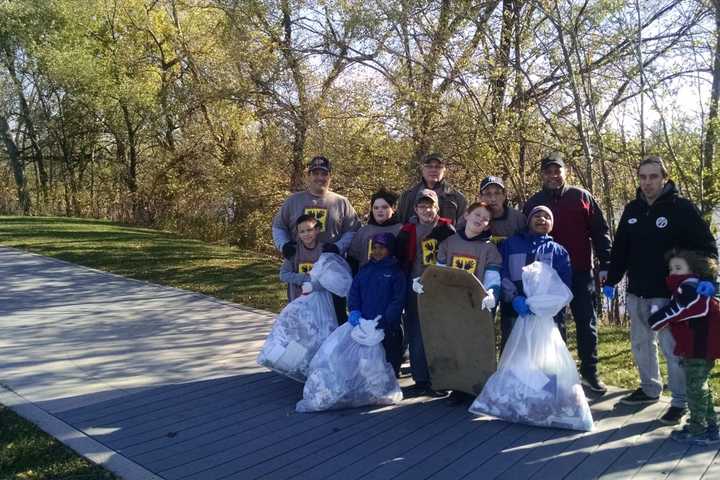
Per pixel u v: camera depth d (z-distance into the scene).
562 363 4.45
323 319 5.32
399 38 10.46
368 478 3.71
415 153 10.41
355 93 11.58
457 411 4.78
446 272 4.66
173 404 4.92
